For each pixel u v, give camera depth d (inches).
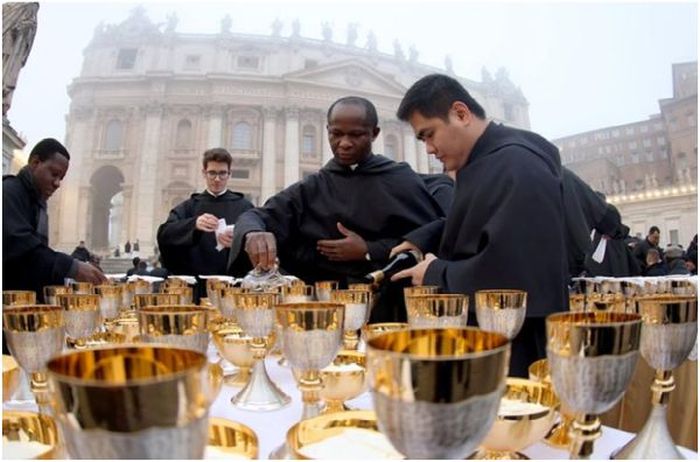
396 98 1196.5
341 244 56.7
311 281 62.9
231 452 17.7
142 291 49.3
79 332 29.3
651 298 20.6
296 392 28.2
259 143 1151.6
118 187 1203.2
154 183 1110.4
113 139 1144.2
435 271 36.6
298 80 1157.1
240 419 23.2
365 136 60.2
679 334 18.7
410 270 38.9
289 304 22.2
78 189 1113.4
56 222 1098.1
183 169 1128.2
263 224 56.6
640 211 647.1
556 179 35.9
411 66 1349.7
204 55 1229.7
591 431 16.2
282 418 23.4
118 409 9.3
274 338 26.8
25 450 16.3
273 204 61.1
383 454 17.1
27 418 17.0
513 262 32.9
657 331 18.8
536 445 20.2
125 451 9.4
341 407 24.2
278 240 60.5
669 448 18.1
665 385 19.3
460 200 38.7
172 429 9.7
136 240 1065.5
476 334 14.1
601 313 17.8
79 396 9.4
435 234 49.3
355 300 32.7
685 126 751.1
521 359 34.6
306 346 21.0
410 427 11.3
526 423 17.4
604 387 15.2
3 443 16.5
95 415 9.3
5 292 35.4
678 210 612.1
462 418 11.1
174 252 96.1
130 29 1228.5
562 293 33.2
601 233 74.7
